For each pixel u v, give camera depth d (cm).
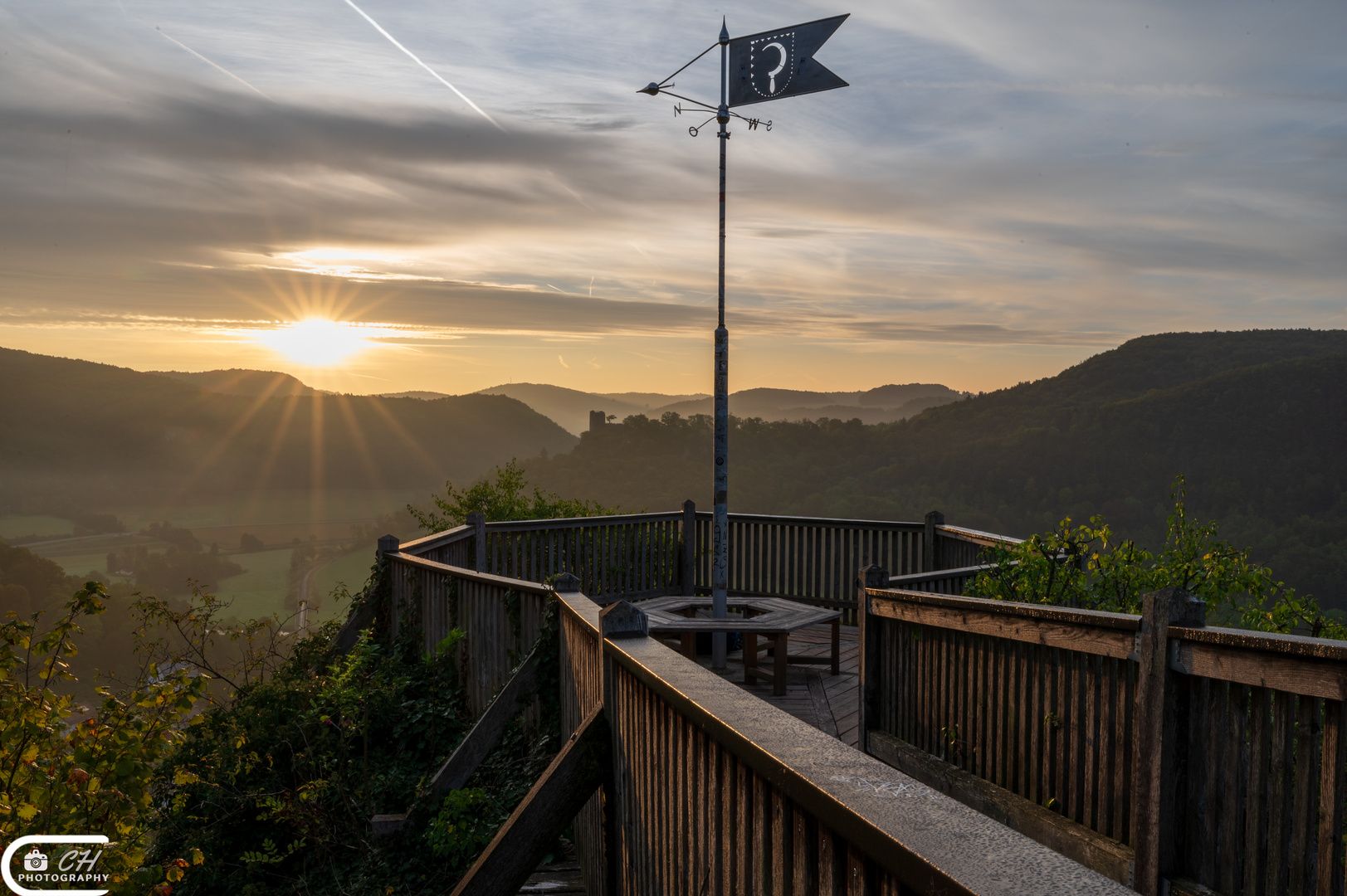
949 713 389
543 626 460
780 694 619
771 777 144
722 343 696
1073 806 304
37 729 271
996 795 342
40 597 9194
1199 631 235
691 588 965
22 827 268
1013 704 341
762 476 14725
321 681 569
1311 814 208
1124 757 276
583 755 294
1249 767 231
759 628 614
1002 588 487
